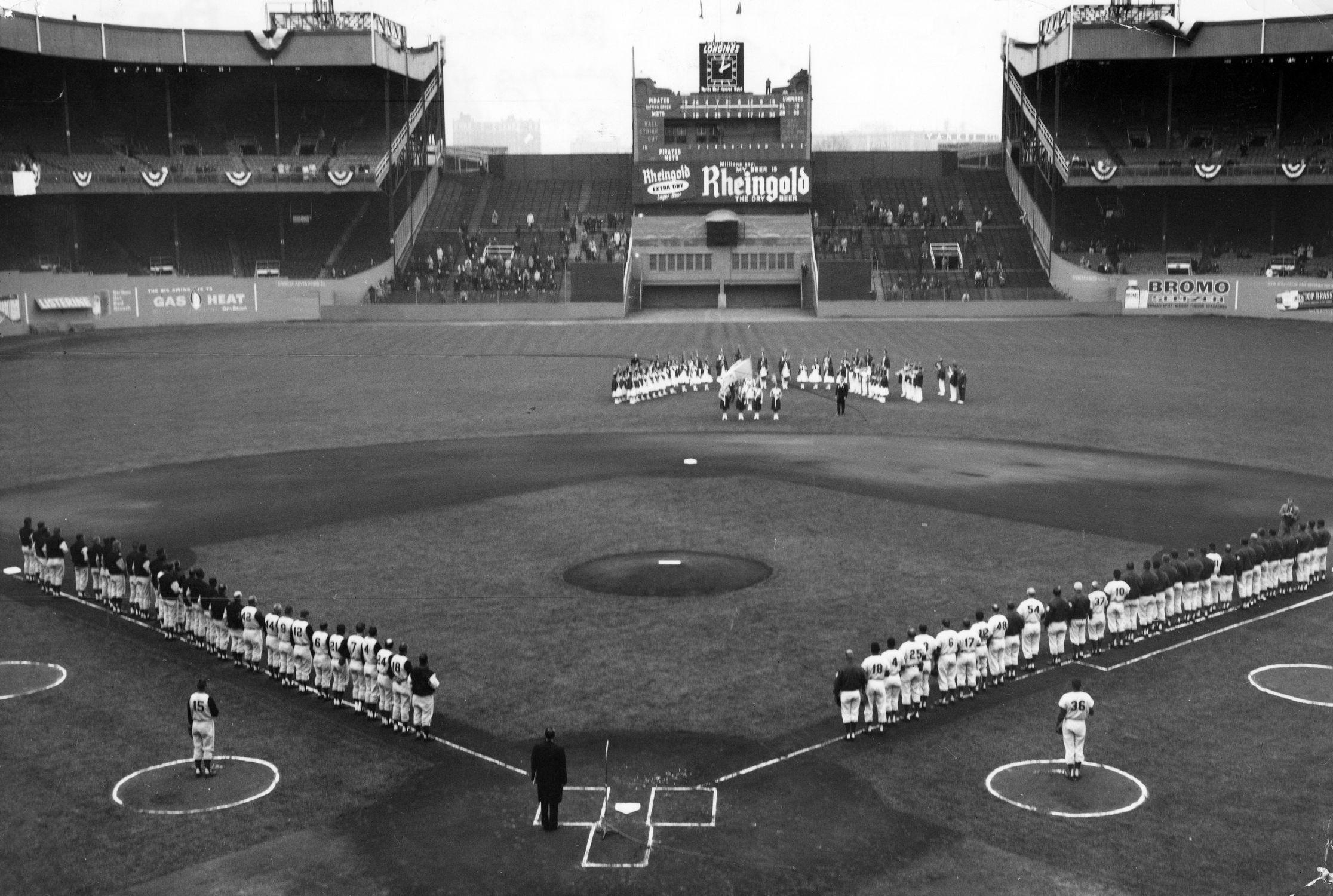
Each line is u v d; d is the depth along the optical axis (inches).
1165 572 1219.9
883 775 909.2
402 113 5118.1
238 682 1125.1
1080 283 4468.5
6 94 4510.3
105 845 819.4
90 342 3841.0
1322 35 4168.3
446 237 5059.1
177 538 1584.6
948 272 4670.3
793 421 2445.9
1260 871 765.9
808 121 5034.5
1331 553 1489.9
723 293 4889.3
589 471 1980.8
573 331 4067.4
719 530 1595.7
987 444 2187.5
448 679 1099.3
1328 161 4264.3
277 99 5029.5
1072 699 888.3
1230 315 4261.8
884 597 1309.1
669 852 802.8
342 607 1295.5
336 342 3855.8
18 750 968.3
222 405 2701.8
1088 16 4566.9
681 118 5078.7
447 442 2255.2
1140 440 2199.8
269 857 801.6
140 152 4756.4
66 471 2021.4
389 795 889.5
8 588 1411.2
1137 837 810.2
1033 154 4938.5
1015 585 1347.2
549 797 826.8
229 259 4798.2
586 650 1165.1
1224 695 1053.2
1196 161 4426.7
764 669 1113.4
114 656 1189.7
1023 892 745.6
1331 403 2568.9
